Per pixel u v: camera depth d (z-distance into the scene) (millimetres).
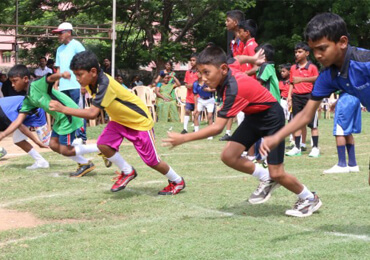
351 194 7273
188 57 31828
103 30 19984
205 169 9805
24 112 8805
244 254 4793
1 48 34000
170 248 4992
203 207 6730
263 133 6059
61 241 5309
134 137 7258
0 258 4832
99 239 5348
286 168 9859
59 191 7863
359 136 15867
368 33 33312
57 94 8648
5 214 6535
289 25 32500
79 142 11586
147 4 28750
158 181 8547
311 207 6199
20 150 12938
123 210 6605
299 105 11711
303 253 4789
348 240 5195
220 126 5562
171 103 20922
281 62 32062
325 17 4477
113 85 6965
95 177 8984
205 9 29531
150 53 28953
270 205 6770
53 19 28188
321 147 13320
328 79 4820
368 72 4523
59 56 11828
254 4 29812
